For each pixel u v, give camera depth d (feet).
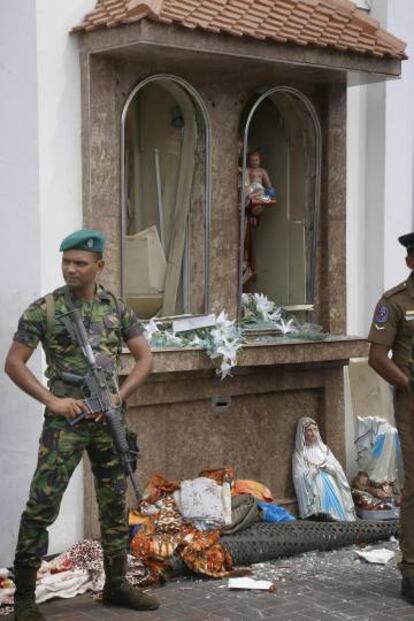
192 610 17.08
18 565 15.93
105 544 16.83
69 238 15.90
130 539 19.45
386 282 24.38
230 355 20.43
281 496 22.72
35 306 15.94
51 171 19.19
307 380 22.91
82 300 16.19
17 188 19.34
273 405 22.57
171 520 19.17
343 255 23.62
